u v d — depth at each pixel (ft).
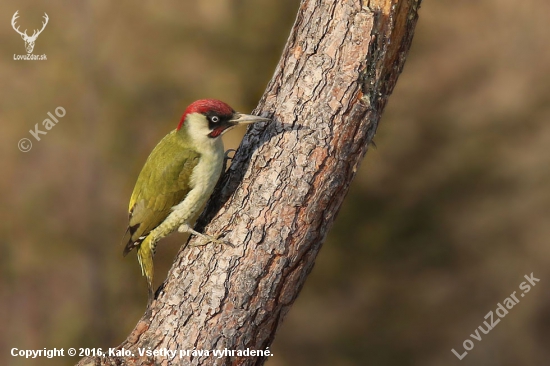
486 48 59.62
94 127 51.29
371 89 16.92
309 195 16.80
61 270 51.39
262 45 47.70
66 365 49.49
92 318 49.98
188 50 49.37
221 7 48.26
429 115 55.47
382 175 53.62
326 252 52.80
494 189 55.62
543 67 59.11
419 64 57.77
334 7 17.42
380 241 52.85
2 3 52.39
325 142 16.83
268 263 16.88
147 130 50.90
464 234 54.95
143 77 50.44
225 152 22.85
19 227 51.16
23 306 50.55
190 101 49.37
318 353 54.03
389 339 54.34
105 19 51.83
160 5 49.90
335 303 54.34
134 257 50.60
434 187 54.49
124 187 51.24
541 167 55.72
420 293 54.80
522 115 57.52
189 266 17.70
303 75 17.49
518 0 60.90
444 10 60.34
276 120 17.58
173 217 22.33
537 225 55.52
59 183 51.42
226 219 17.56
